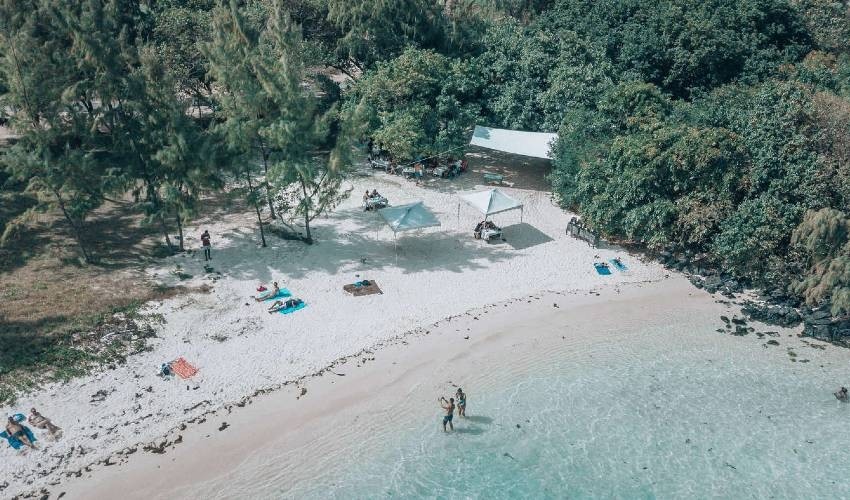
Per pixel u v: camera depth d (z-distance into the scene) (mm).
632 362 37938
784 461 31266
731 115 50031
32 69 40625
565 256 49062
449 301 42656
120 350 35781
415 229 47781
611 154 49344
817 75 60562
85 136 42688
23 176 40469
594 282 46094
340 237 50062
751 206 44625
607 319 41906
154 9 70500
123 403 32281
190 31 64062
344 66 69438
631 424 33281
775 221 43594
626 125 53750
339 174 46875
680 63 64438
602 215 49281
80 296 39938
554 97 58969
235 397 33250
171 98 42250
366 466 29906
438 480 29516
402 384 35000
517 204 49812
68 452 29312
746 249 43500
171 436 30625
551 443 31953
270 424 31703
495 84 63344
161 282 42500
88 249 45750
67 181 40688
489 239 50500
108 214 51250
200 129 45219
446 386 35125
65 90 40625
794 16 71875
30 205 50062
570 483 29766
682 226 47031
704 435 32719
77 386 33031
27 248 45000
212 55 43312
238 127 42719
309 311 40625
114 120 43906
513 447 31578
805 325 41469
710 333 41000
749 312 42750
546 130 60188
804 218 42281
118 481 28109
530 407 34125
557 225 53750
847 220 40625
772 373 37406
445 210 55250
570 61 61125
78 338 36125
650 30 65500
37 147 40969
